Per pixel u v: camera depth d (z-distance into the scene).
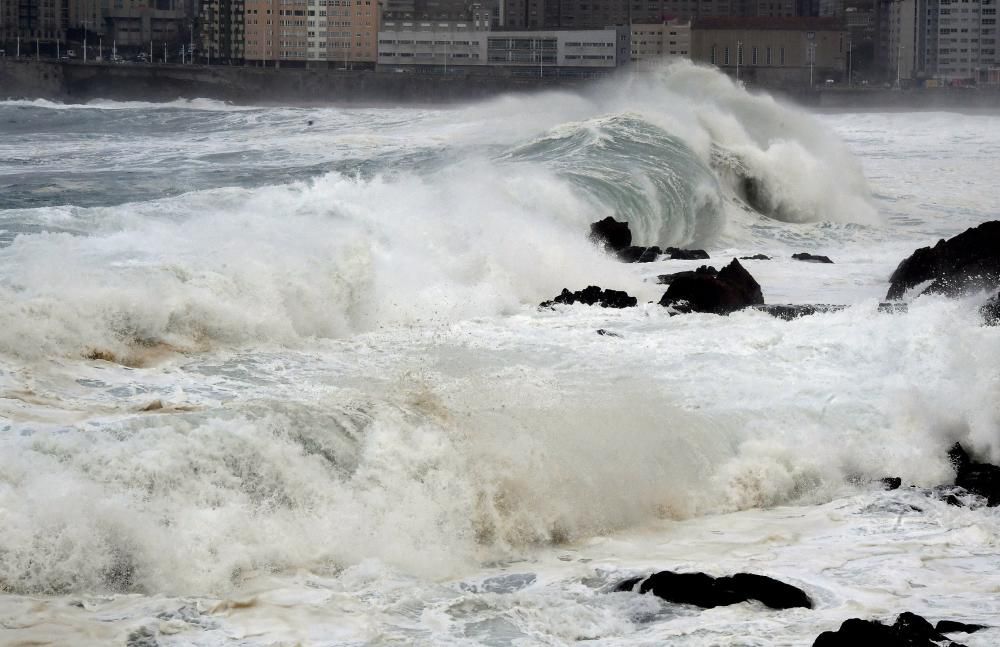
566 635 16.86
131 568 17.66
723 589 18.22
